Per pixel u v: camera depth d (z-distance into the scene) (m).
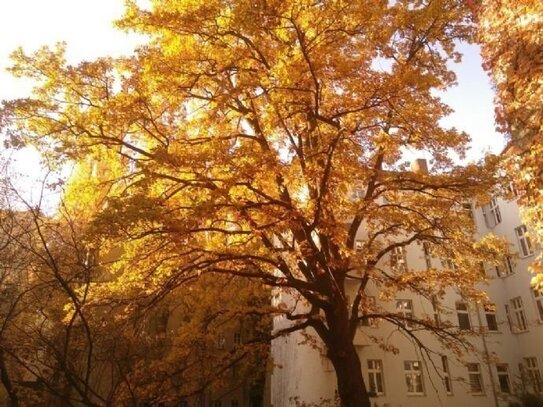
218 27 11.77
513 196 10.85
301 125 12.88
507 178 11.38
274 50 11.77
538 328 24.73
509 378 25.59
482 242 14.92
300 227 12.46
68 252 8.84
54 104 12.55
